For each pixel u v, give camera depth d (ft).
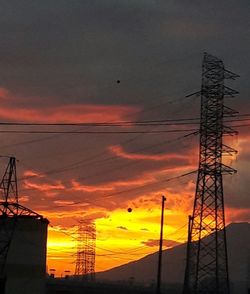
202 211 330.54
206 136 337.11
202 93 343.67
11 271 335.88
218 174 332.19
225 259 329.93
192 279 393.09
